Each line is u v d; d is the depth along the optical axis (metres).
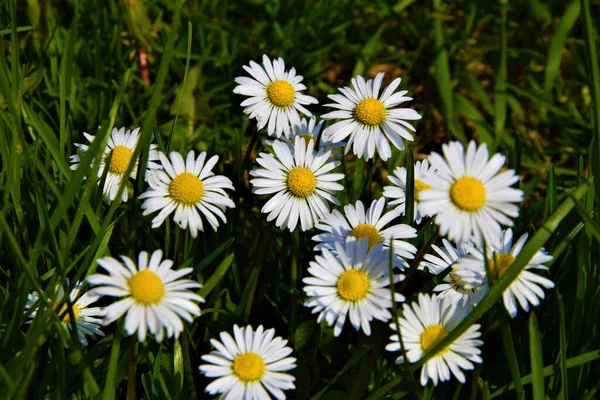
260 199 0.42
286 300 0.37
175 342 0.33
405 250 0.34
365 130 0.35
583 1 0.33
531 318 0.32
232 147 0.46
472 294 0.33
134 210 0.35
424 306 0.32
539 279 0.32
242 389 0.31
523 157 0.50
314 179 0.35
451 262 0.34
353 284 0.31
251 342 0.31
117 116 0.45
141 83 0.47
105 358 0.33
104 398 0.30
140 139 0.31
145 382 0.33
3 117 0.35
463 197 0.30
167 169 0.33
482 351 0.35
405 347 0.31
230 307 0.36
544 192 0.47
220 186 0.34
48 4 0.45
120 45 0.47
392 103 0.35
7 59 0.44
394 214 0.34
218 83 0.49
